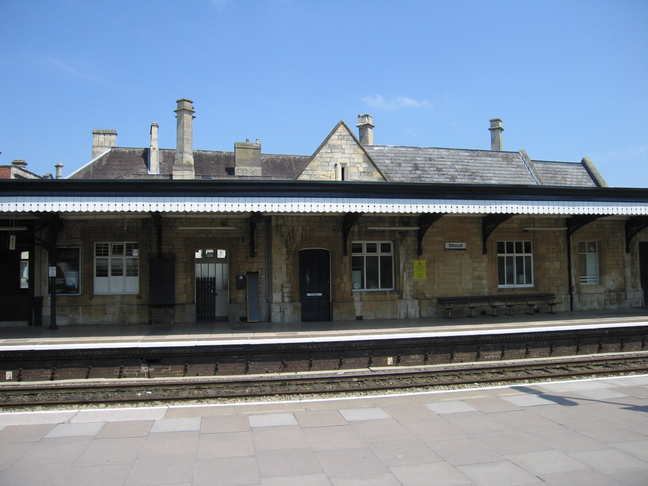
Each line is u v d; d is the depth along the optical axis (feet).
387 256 52.24
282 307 48.03
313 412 25.02
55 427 22.53
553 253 56.70
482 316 52.60
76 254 46.50
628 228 59.41
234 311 48.19
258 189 38.14
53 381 33.58
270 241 48.62
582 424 22.63
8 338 37.86
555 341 42.34
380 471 17.58
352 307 49.98
